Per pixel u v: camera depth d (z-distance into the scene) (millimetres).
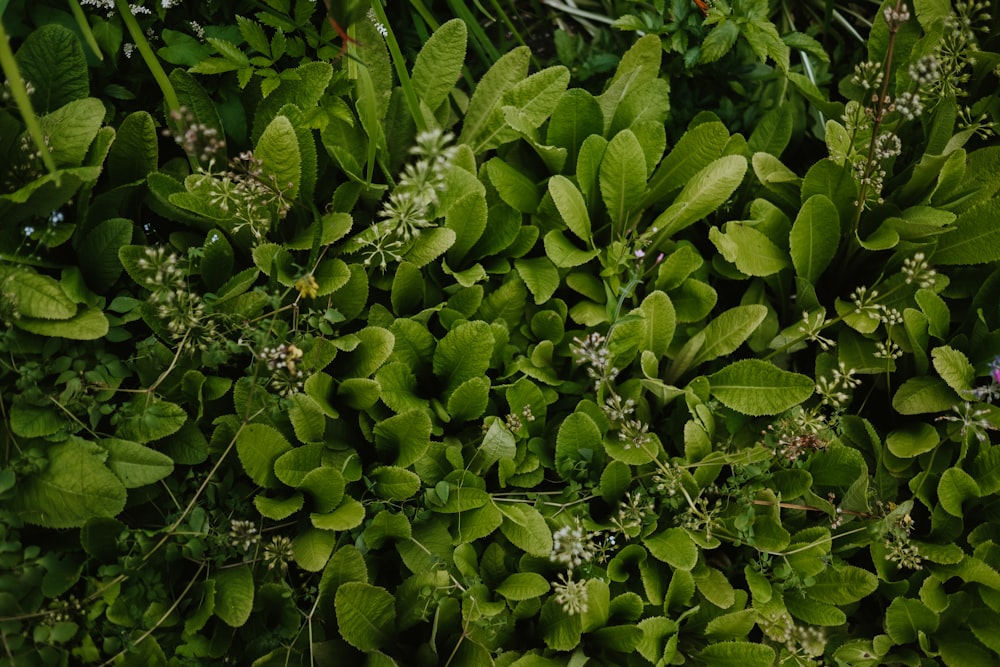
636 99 827
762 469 769
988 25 879
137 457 708
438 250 771
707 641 774
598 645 760
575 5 902
